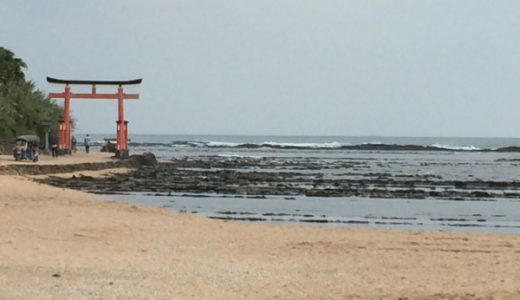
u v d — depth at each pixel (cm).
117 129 9012
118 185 6131
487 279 1945
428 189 6291
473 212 4497
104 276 1914
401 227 3609
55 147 8525
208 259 2242
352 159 14262
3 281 1805
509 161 14200
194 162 11256
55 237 2575
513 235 2916
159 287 1775
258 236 2770
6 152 8675
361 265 2181
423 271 2081
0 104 9094
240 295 1702
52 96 8938
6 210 3103
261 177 7638
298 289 1783
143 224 2919
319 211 4409
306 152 19762
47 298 1625
